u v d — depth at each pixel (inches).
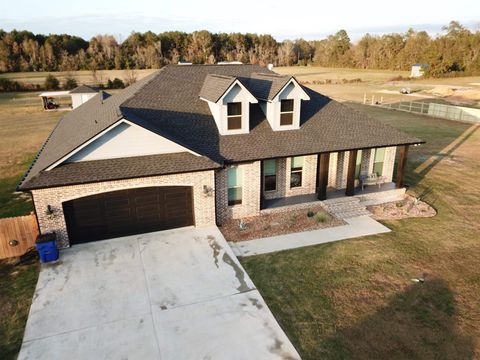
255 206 723.4
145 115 722.2
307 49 6156.5
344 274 541.3
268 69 992.2
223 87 714.2
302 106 876.0
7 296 491.2
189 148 649.0
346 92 2920.8
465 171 1021.8
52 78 3134.8
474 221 716.7
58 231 589.6
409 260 579.2
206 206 665.0
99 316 449.4
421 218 728.3
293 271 547.8
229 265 558.3
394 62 5078.7
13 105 2440.9
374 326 437.4
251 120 784.3
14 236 575.8
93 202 602.9
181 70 915.4
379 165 865.5
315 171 800.9
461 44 4092.0
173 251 594.2
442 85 3213.6
